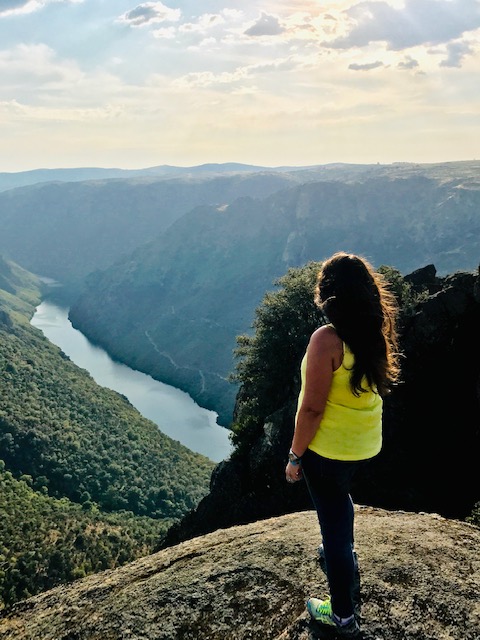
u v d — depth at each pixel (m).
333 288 4.13
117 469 125.88
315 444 4.26
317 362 4.06
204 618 5.12
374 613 4.69
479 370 25.17
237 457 32.16
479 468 23.61
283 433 28.56
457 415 25.09
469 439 24.36
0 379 157.75
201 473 130.62
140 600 5.52
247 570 5.64
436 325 27.19
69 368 190.38
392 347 4.41
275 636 4.74
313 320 35.06
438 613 4.65
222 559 5.97
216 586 5.50
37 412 144.88
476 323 26.56
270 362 34.72
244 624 4.96
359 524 6.46
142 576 6.03
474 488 23.12
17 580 77.06
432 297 27.98
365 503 23.94
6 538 87.44
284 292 36.47
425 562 5.38
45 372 175.12
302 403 4.18
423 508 23.19
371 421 4.23
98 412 156.12
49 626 5.53
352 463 4.28
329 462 4.25
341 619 4.42
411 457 24.81
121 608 5.46
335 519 4.36
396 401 26.16
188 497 120.12
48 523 95.62
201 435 156.00
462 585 5.00
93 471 125.25
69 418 147.50
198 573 5.76
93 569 83.81
